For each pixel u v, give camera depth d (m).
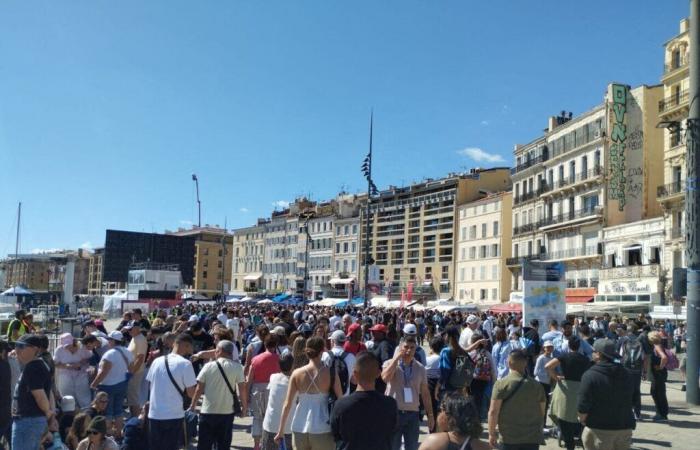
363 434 5.64
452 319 30.67
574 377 9.48
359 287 97.75
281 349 11.16
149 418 8.03
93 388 10.58
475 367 10.80
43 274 154.12
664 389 13.29
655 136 52.31
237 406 10.22
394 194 96.62
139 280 88.25
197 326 13.86
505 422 6.82
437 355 10.70
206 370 8.60
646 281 45.91
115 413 10.43
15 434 7.59
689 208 15.43
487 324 24.45
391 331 10.69
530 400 6.83
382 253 96.69
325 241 106.25
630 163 53.34
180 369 8.09
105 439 7.98
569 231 58.44
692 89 15.62
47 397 7.76
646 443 11.18
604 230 52.72
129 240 95.62
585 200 57.12
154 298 67.81
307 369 7.17
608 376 7.02
